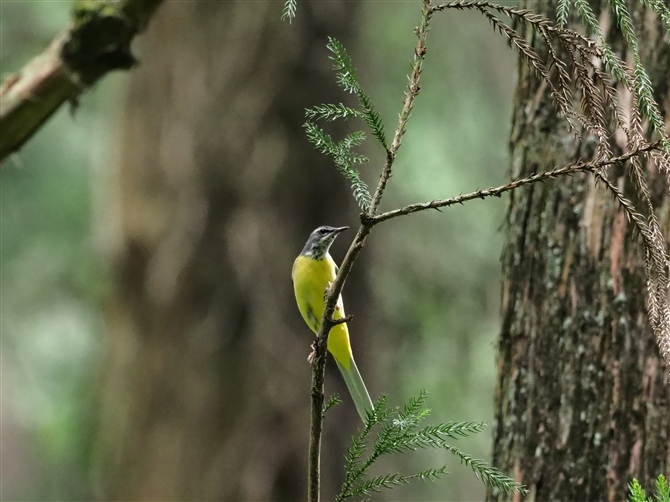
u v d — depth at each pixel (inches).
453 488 604.7
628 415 202.8
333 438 487.2
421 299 620.7
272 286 481.7
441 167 622.5
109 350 510.6
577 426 207.9
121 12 211.0
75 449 604.1
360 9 530.9
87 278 627.5
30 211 616.7
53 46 214.1
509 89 655.8
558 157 215.8
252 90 488.1
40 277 630.5
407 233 615.8
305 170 493.7
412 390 601.0
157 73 501.7
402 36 634.2
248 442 474.9
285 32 490.0
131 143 503.5
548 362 214.5
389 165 136.3
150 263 490.3
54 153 615.8
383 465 564.7
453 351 623.5
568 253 213.5
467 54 658.8
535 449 213.9
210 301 481.7
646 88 141.8
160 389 486.9
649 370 202.2
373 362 541.6
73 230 625.0
